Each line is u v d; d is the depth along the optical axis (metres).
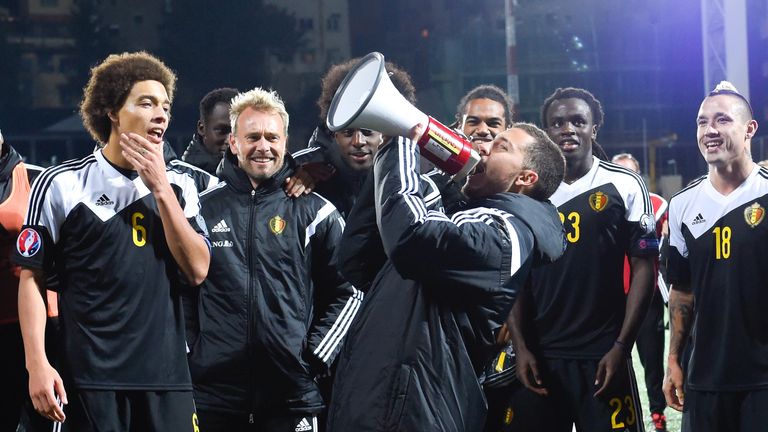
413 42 49.91
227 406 3.59
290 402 3.64
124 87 2.97
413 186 2.55
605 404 3.81
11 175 3.89
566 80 47.50
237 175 3.67
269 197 3.68
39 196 2.97
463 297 2.62
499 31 48.50
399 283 2.69
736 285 3.48
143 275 3.01
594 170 3.97
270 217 3.66
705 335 3.56
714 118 3.52
